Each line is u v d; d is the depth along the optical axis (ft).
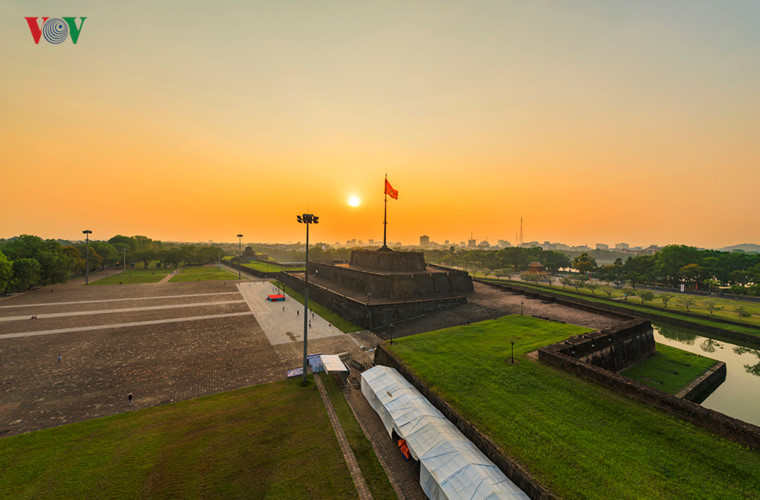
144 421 64.44
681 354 115.96
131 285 258.78
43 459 52.29
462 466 44.78
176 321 145.79
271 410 69.26
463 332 108.47
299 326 139.74
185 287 250.57
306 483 48.55
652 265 310.86
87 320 145.69
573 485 42.39
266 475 49.90
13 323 139.64
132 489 46.24
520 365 79.20
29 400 73.72
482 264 474.49
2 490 45.24
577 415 58.75
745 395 94.99
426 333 107.96
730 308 185.16
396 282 159.94
